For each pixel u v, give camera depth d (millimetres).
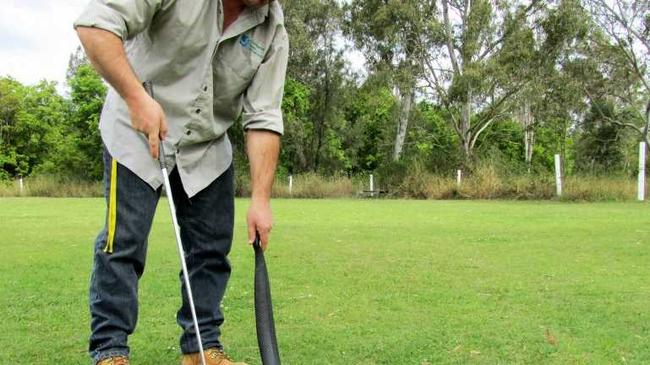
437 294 4223
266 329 2203
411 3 26297
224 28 2455
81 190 28469
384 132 38156
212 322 2670
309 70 33000
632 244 6934
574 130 32875
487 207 15008
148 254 6230
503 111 27719
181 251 2205
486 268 5320
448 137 36594
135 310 2393
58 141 37875
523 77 26203
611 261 5715
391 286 4512
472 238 7602
